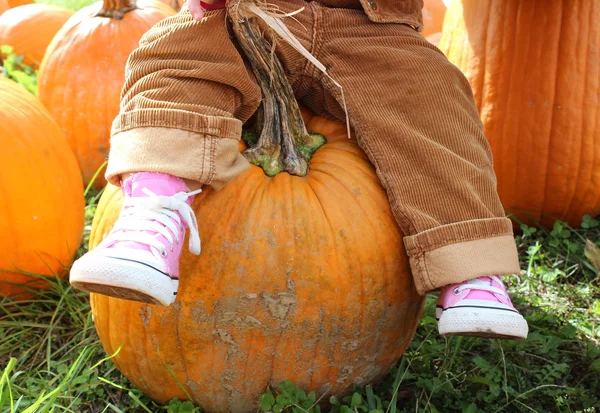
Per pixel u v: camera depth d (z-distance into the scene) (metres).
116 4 3.72
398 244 2.13
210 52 2.05
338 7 2.33
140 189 1.90
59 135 2.89
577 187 3.31
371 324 2.15
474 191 2.11
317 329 2.09
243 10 2.07
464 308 1.98
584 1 3.19
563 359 2.58
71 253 2.87
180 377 2.17
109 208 2.21
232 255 2.01
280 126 2.19
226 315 2.04
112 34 3.64
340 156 2.21
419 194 2.10
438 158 2.11
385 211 2.13
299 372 2.17
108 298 2.18
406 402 2.41
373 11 2.27
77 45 3.64
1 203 2.59
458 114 2.20
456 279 2.02
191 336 2.08
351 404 2.20
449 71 2.25
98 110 3.59
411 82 2.20
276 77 2.19
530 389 2.42
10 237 2.64
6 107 2.69
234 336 2.08
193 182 1.99
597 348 2.62
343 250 2.05
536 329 2.71
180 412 2.20
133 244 1.80
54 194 2.73
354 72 2.23
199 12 2.06
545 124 3.24
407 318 2.25
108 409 2.38
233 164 2.03
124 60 3.62
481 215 2.08
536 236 3.47
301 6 2.28
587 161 3.26
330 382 2.23
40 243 2.71
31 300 2.79
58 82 3.63
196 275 2.02
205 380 2.17
